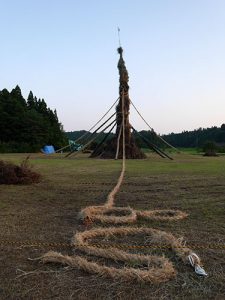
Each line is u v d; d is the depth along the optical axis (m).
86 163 18.38
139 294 3.48
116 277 3.78
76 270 4.01
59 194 9.08
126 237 5.30
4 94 56.16
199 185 10.34
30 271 4.01
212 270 4.02
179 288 3.60
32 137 53.12
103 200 8.27
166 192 9.24
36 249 4.72
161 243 4.88
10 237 5.27
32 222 6.18
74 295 3.48
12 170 10.88
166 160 20.94
